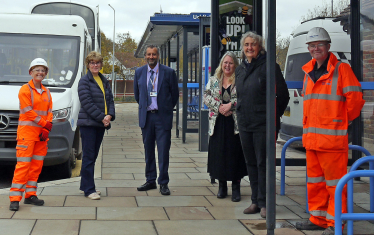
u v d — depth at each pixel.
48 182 6.61
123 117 22.78
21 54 8.35
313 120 4.38
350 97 4.19
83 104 5.64
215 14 6.93
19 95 5.26
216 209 5.24
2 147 6.78
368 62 6.96
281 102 4.84
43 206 5.25
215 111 5.59
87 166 5.68
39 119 5.21
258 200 4.99
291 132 8.05
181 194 5.99
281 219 4.87
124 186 6.45
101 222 4.64
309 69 4.45
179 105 13.35
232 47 7.11
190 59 12.86
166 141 6.04
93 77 5.80
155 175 6.27
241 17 7.10
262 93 4.90
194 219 4.82
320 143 4.29
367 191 6.24
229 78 5.58
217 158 5.61
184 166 8.20
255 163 5.08
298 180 7.04
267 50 4.10
